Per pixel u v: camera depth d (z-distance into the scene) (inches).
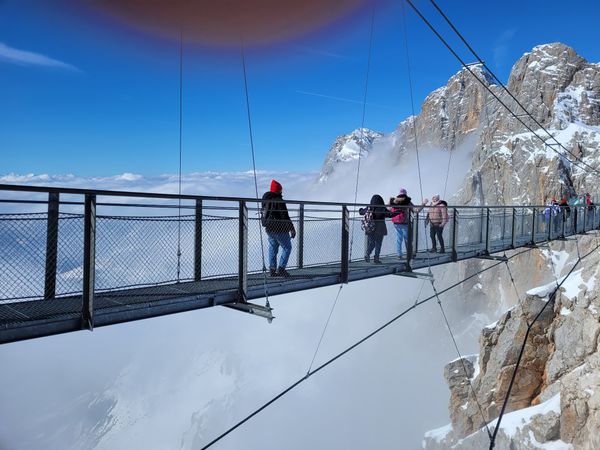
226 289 281.4
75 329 214.7
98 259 221.1
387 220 483.8
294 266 374.6
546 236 879.7
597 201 2709.2
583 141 3250.5
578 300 851.4
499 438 821.9
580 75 4554.6
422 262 491.2
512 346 948.0
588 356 789.2
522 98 4714.6
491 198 3671.3
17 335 194.9
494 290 3538.4
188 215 267.0
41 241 204.8
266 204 327.3
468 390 1072.2
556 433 724.0
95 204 220.1
